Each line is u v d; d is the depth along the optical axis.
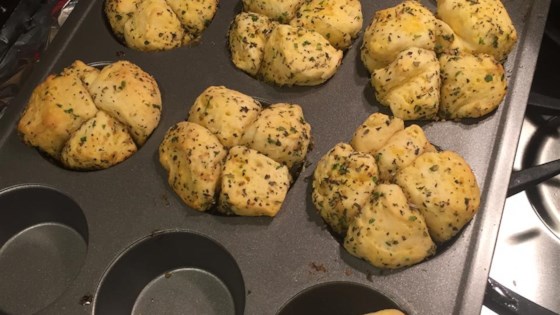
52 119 0.29
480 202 0.26
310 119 0.30
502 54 0.30
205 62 0.32
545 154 0.34
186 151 0.27
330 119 0.30
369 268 0.25
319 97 0.30
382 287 0.25
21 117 0.29
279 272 0.26
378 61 0.30
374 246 0.25
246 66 0.31
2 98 0.33
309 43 0.30
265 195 0.27
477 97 0.28
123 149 0.29
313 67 0.30
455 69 0.29
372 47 0.30
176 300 0.29
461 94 0.28
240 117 0.28
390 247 0.25
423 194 0.25
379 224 0.25
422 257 0.25
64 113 0.29
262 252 0.26
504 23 0.30
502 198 0.27
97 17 0.33
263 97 0.31
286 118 0.28
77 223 0.30
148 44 0.32
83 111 0.29
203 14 0.32
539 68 0.37
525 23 0.32
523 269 0.31
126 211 0.28
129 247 0.27
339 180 0.26
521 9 0.32
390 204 0.25
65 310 0.25
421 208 0.25
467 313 0.24
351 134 0.29
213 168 0.27
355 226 0.25
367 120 0.28
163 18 0.32
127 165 0.29
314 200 0.27
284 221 0.27
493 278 0.30
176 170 0.27
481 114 0.29
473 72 0.28
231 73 0.31
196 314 0.29
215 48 0.32
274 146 0.28
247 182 0.27
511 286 0.30
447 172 0.26
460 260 0.25
